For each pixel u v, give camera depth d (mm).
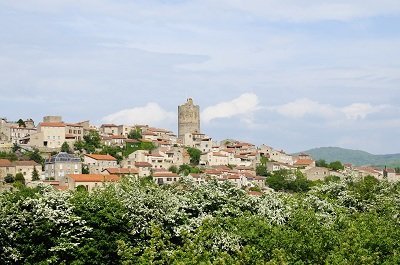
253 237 49531
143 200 57031
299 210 56156
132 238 56562
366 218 57250
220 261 36281
